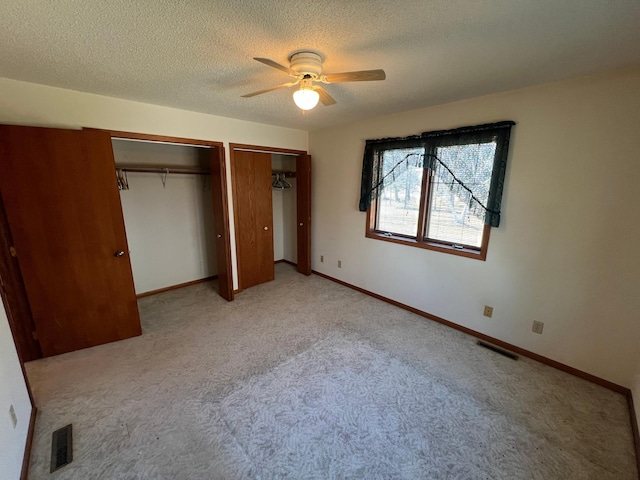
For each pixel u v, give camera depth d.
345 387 2.13
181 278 4.20
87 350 2.58
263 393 2.06
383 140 3.27
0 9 1.24
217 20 1.36
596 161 2.04
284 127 3.99
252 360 2.45
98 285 2.59
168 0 1.20
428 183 3.05
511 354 2.56
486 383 2.19
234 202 3.71
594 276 2.14
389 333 2.90
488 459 1.59
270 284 4.27
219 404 1.96
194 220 4.20
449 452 1.63
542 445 1.67
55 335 2.47
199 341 2.74
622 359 2.08
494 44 1.58
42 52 1.69
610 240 2.04
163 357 2.49
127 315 2.75
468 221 2.84
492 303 2.69
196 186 4.15
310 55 1.68
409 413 1.90
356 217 3.83
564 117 2.13
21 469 1.45
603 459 1.59
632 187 1.93
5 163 2.13
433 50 1.66
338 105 2.82
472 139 2.57
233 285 3.87
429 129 2.90
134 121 2.76
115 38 1.53
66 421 1.81
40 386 2.12
